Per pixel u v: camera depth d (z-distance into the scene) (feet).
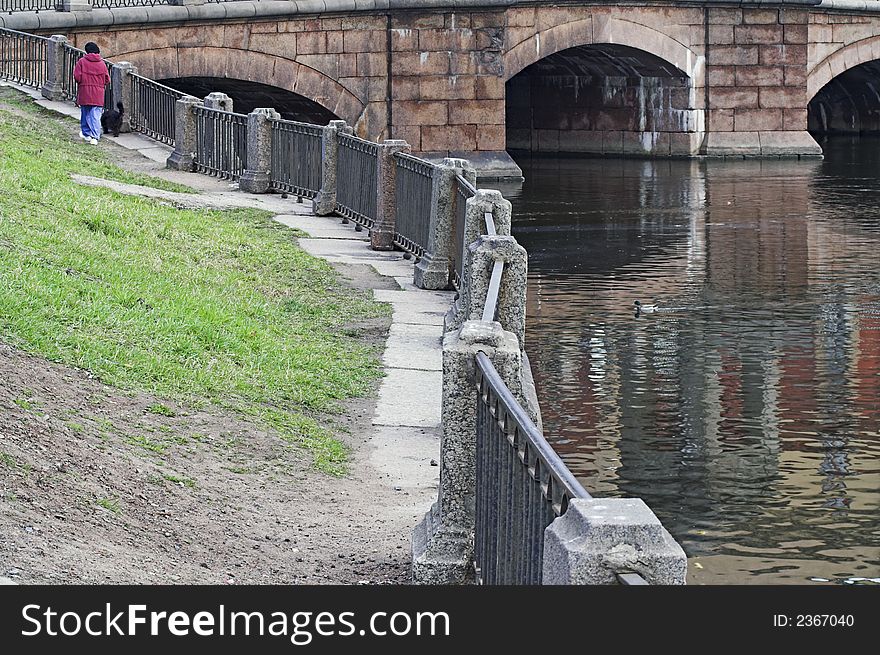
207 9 172.04
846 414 66.08
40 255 59.06
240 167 110.93
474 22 193.16
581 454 59.88
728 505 53.36
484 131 194.39
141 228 74.69
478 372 31.78
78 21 158.81
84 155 112.78
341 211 97.45
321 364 56.54
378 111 191.42
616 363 76.23
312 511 39.68
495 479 29.12
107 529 32.99
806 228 133.18
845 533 50.31
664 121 220.84
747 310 91.66
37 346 46.16
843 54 230.68
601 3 204.64
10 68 144.36
